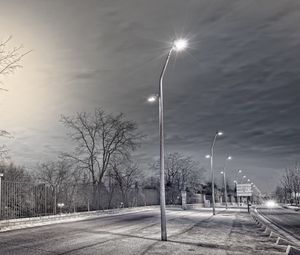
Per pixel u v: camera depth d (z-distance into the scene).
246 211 55.91
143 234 19.83
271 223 33.34
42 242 15.71
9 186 21.36
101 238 17.72
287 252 14.47
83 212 31.27
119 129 49.47
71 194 29.89
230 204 105.50
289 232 25.36
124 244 15.82
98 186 36.59
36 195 24.08
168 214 41.16
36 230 20.33
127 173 52.84
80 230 21.06
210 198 97.38
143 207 49.53
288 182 111.62
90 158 47.81
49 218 24.86
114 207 40.88
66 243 15.69
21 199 22.52
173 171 87.31
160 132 17.91
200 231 22.45
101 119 49.31
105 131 49.22
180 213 44.16
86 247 14.73
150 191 55.06
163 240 17.31
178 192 76.50
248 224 29.72
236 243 17.17
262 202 146.88
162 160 17.83
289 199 124.19
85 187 33.09
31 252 13.16
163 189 17.72
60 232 19.73
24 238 16.80
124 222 27.88
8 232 19.09
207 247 15.62
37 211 24.20
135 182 57.53
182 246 15.66
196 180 94.75
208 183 108.25
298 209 66.69
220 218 36.44
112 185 43.44
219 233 21.62
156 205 56.31
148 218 33.00
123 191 44.41
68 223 25.53
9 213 21.33
